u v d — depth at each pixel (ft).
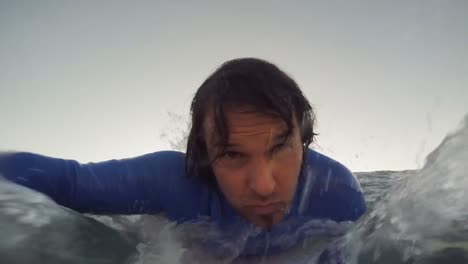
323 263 1.50
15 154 1.78
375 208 1.50
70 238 1.30
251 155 1.51
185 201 1.86
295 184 1.62
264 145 1.49
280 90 1.57
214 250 1.72
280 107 1.50
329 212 1.87
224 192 1.64
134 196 1.85
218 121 1.51
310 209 1.84
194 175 1.82
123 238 1.52
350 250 1.39
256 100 1.49
